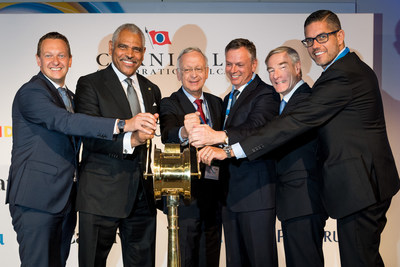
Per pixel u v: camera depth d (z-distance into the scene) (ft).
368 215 7.13
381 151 7.34
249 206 8.33
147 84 8.87
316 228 8.00
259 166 8.46
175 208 6.06
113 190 7.80
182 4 11.85
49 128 7.66
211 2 11.88
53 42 8.36
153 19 11.10
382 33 12.20
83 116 7.45
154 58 11.16
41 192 7.84
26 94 7.93
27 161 7.95
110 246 8.11
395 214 11.72
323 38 7.85
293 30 11.21
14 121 8.31
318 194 7.93
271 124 7.55
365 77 7.46
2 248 10.93
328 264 11.39
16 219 8.02
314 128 7.87
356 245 7.18
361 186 7.07
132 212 8.16
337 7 11.91
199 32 11.16
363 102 7.35
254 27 11.18
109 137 7.25
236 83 8.96
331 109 7.36
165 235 11.40
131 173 7.93
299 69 8.64
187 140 8.27
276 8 11.94
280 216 8.13
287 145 8.21
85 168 7.93
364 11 12.16
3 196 10.91
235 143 7.71
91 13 10.99
